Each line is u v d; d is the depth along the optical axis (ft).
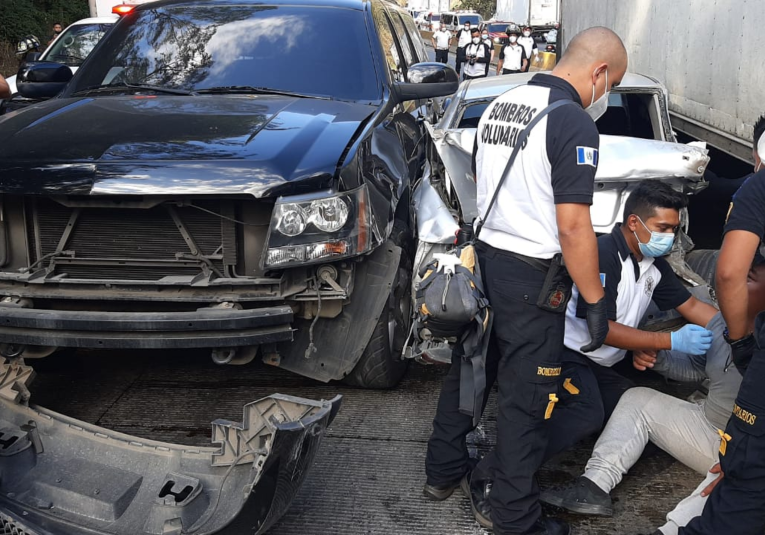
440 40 78.07
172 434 11.27
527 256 8.26
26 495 8.29
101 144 10.32
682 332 9.27
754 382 7.45
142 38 14.58
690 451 9.58
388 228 11.12
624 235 9.75
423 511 9.61
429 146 15.05
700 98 18.01
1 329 10.08
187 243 10.21
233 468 8.37
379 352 11.76
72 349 13.82
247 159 10.01
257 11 14.89
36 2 77.46
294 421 7.45
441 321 8.25
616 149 12.37
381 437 11.21
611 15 26.09
